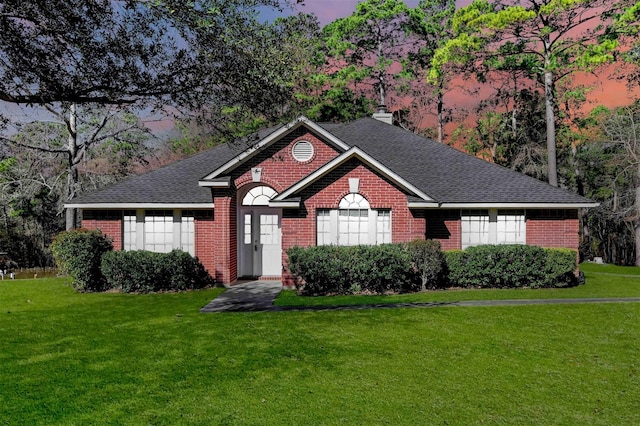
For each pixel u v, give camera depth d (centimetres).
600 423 634
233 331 1084
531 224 1809
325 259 1548
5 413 656
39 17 888
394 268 1555
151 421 631
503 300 1450
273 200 1638
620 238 4300
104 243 1759
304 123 1794
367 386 750
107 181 2977
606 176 3822
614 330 1085
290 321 1178
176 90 979
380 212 1703
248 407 673
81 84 957
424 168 1980
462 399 704
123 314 1285
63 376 797
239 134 2808
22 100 925
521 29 2583
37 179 2911
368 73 3947
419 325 1127
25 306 1420
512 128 4206
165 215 1836
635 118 3497
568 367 841
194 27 936
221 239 1783
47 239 3562
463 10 2736
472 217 1820
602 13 2492
